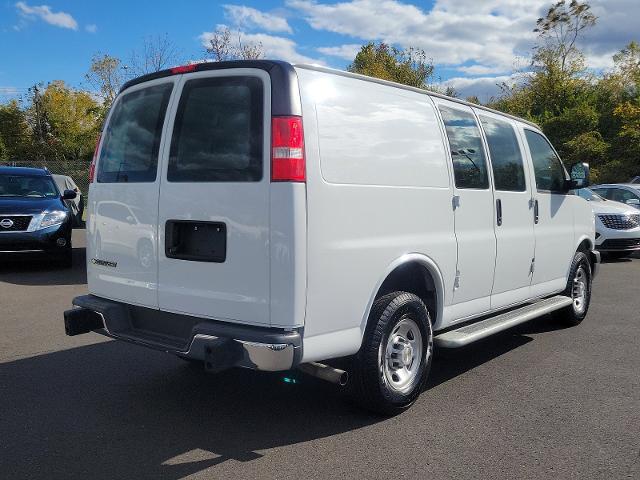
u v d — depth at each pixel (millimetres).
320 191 3619
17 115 46688
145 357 5699
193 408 4457
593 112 35188
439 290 4668
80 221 14109
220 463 3586
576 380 5219
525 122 6328
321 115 3711
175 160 3943
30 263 11477
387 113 4215
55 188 11477
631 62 38344
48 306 7773
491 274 5324
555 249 6496
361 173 3920
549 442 3938
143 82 4332
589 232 7371
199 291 3801
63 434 3979
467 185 5004
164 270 3984
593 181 32312
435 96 4816
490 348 6270
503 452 3781
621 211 13633
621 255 14617
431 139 4605
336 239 3723
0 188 10922
